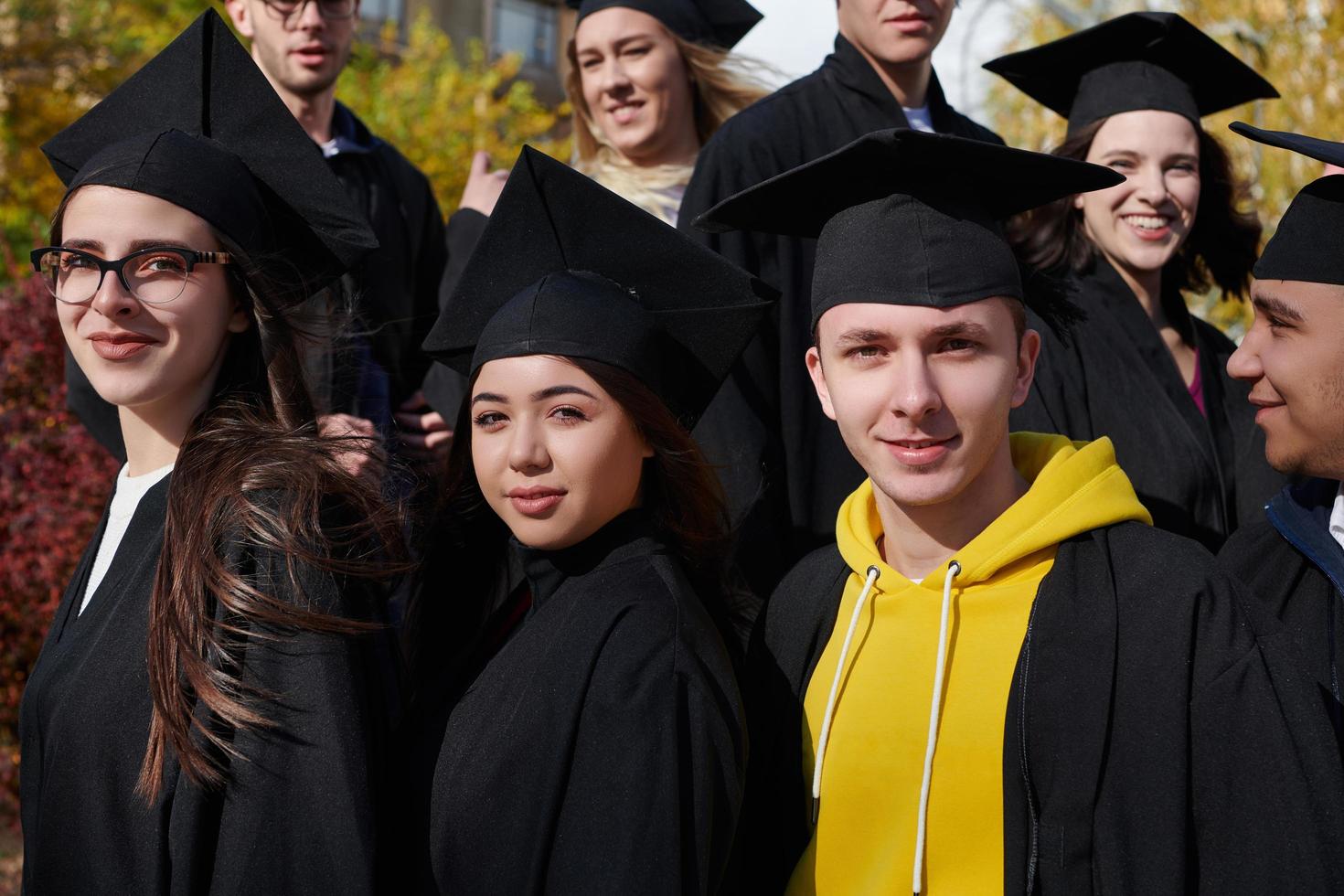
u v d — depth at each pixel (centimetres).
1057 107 352
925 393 188
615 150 426
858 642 203
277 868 187
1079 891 176
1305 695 177
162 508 216
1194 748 174
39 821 200
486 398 211
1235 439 329
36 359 567
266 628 196
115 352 210
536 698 196
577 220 226
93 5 1172
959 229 196
